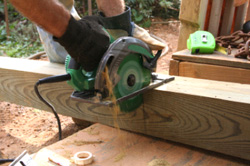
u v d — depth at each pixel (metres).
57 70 2.11
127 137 1.76
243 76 2.25
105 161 1.50
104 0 1.69
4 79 2.27
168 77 1.80
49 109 2.13
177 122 1.60
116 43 1.31
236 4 3.14
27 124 2.67
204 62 2.40
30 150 2.18
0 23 7.15
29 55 5.44
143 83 1.55
